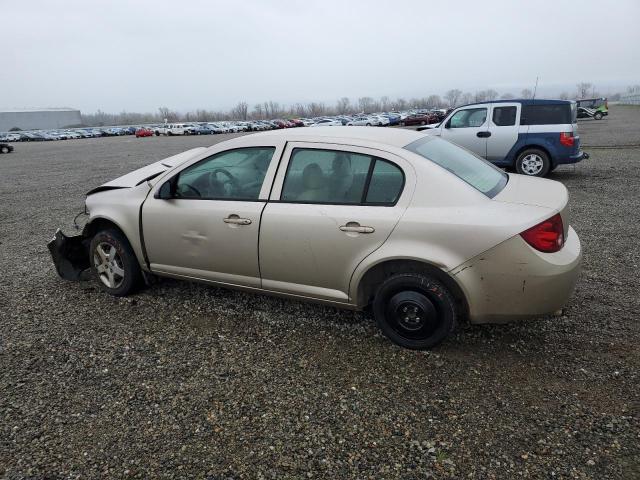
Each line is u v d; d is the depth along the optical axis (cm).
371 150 313
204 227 358
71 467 230
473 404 265
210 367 311
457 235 282
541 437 238
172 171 378
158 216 379
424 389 280
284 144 339
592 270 444
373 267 309
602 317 352
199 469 227
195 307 398
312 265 325
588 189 833
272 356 321
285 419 259
